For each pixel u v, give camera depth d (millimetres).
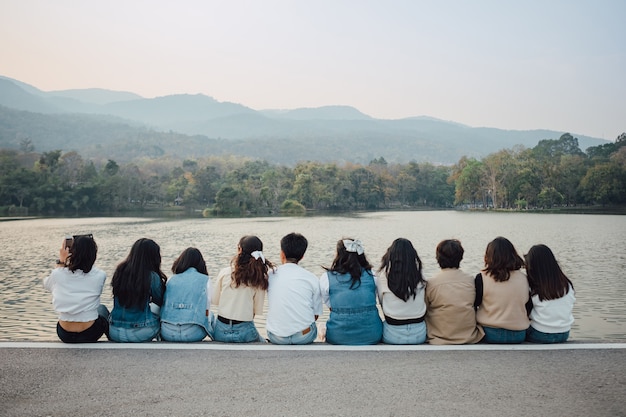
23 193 100562
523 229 55344
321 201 136750
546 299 5125
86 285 5047
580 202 122375
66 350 4867
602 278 18188
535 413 3551
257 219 87438
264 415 3500
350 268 5262
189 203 132125
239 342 5293
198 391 3902
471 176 131625
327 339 5270
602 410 3598
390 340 5195
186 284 5324
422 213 118938
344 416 3486
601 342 5273
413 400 3748
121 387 3977
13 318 11898
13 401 3723
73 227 60875
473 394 3861
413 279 5121
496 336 5117
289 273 5340
